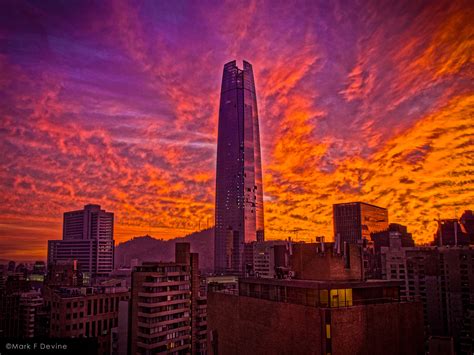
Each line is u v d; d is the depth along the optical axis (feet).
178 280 407.23
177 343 394.93
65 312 419.54
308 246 231.09
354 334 185.26
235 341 246.27
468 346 394.32
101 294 451.12
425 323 490.90
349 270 222.28
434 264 499.92
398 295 213.66
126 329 403.34
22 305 595.88
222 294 269.03
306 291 202.28
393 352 197.36
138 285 390.21
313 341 183.01
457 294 479.41
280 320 205.87
